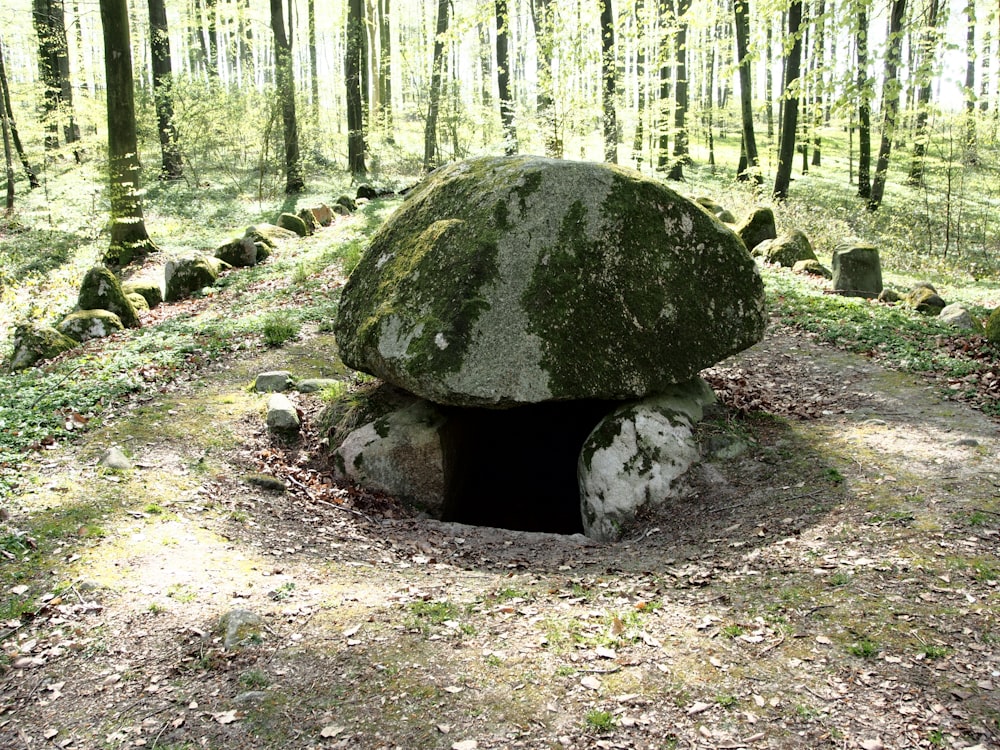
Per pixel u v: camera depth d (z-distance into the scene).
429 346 6.54
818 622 4.29
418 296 6.84
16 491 5.97
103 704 3.75
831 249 17.64
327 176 29.12
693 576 5.12
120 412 7.99
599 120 22.45
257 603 4.65
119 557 5.10
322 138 32.31
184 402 8.45
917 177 25.83
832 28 9.70
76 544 5.23
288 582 4.96
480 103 27.73
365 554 5.72
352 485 7.23
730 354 7.14
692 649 4.13
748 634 4.24
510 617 4.55
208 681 3.90
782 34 12.60
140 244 17.05
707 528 5.98
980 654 3.89
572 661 4.05
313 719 3.62
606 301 6.67
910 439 6.80
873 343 9.86
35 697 3.81
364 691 3.80
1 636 4.25
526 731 3.51
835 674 3.83
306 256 15.80
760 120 43.91
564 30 18.42
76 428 7.41
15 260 17.00
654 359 6.78
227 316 12.05
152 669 4.00
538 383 6.41
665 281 6.89
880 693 3.68
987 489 5.59
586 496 6.82
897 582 4.58
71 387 8.47
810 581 4.75
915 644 4.00
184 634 4.28
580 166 6.97
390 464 7.16
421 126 39.69
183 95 24.72
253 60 35.28
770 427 7.41
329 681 3.88
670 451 6.70
